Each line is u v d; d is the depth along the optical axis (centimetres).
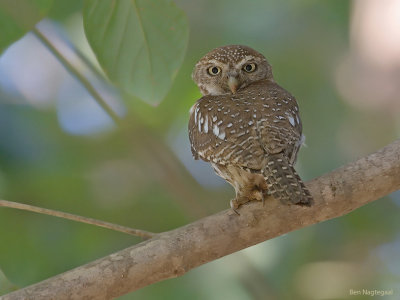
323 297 1201
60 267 1184
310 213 695
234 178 742
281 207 689
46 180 1245
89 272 647
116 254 661
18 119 1312
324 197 693
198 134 818
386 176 695
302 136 805
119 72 765
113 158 1353
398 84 1480
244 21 1501
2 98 1348
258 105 788
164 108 1347
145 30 746
